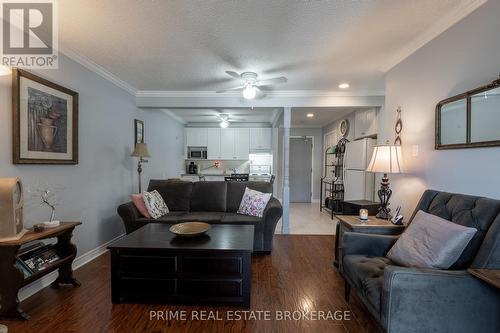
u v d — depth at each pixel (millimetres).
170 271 2100
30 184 2246
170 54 2754
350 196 4934
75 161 2744
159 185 3920
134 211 3268
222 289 2084
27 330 1778
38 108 2293
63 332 1764
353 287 1920
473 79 1871
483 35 1787
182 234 2283
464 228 1539
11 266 1823
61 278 2371
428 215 1881
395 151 2498
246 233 2486
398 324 1415
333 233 4227
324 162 7293
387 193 2691
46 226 2123
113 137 3574
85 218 2975
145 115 4668
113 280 2113
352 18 2057
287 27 2193
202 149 7227
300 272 2725
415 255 1685
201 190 3865
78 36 2354
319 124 7312
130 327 1825
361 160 4512
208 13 1984
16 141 2082
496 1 1691
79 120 2873
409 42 2469
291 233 4227
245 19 2072
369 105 4137
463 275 1389
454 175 2047
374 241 2090
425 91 2404
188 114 6125
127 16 2027
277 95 4191
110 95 3490
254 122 7262
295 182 7582
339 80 3582
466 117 1901
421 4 1874
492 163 1716
